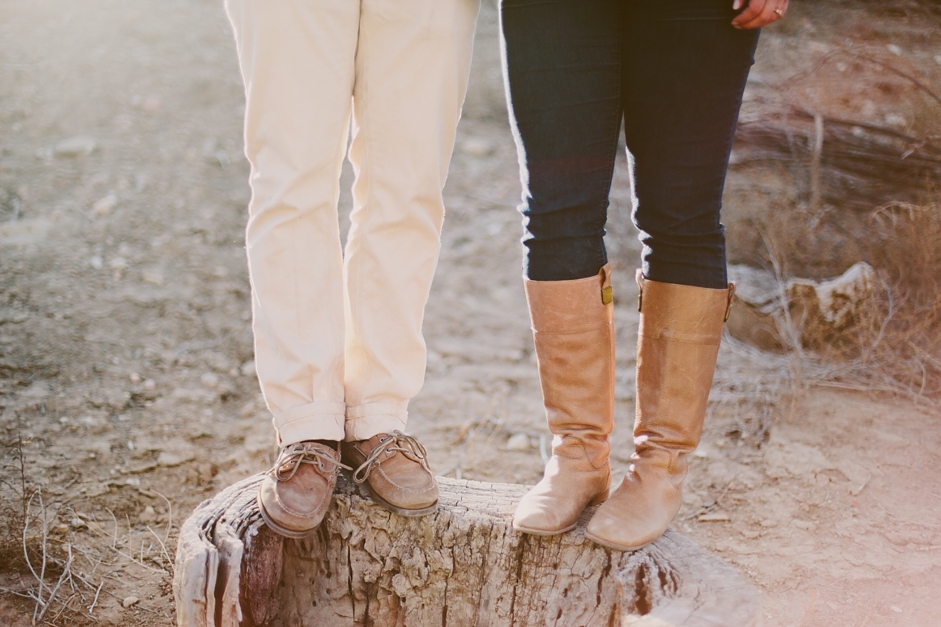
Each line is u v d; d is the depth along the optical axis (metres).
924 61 4.63
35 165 4.47
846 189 4.16
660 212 1.65
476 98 5.50
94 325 3.54
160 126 4.85
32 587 2.36
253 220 1.71
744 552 2.58
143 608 2.31
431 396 3.45
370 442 1.79
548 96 1.59
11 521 2.54
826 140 4.25
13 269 3.78
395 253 1.76
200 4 6.16
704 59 1.54
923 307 3.65
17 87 5.04
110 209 4.22
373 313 1.78
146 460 2.91
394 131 1.70
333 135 1.68
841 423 3.20
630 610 1.61
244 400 3.29
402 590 1.85
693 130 1.58
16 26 5.62
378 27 1.66
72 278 3.79
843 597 2.36
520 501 1.78
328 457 1.70
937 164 4.05
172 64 5.38
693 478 2.94
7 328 3.46
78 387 3.22
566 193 1.63
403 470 1.76
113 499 2.73
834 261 3.89
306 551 1.87
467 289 4.14
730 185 4.27
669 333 1.70
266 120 1.66
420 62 1.67
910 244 3.81
